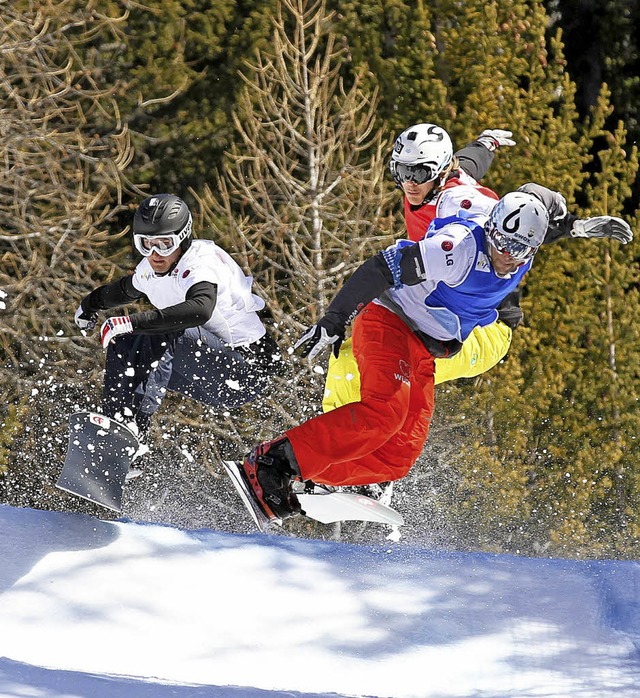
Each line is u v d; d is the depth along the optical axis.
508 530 46.06
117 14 57.00
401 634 14.33
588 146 53.03
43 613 13.34
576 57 65.06
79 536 15.22
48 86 53.56
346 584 15.45
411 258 13.53
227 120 57.34
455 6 55.91
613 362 51.94
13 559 14.30
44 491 44.72
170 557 15.20
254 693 11.48
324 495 14.48
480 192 14.91
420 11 54.59
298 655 13.52
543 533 48.06
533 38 54.31
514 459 48.28
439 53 54.91
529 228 13.30
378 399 14.20
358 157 51.00
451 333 14.52
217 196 56.53
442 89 53.28
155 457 43.34
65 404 46.91
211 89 58.47
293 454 14.20
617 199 52.34
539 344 51.09
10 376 47.34
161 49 57.53
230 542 16.12
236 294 15.71
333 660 13.50
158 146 57.19
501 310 16.27
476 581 16.14
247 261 47.56
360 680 13.14
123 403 15.30
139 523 16.30
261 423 44.72
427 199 15.26
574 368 52.31
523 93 53.91
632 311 52.31
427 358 14.80
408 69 54.81
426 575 16.09
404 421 14.46
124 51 57.94
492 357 16.30
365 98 49.16
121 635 13.25
